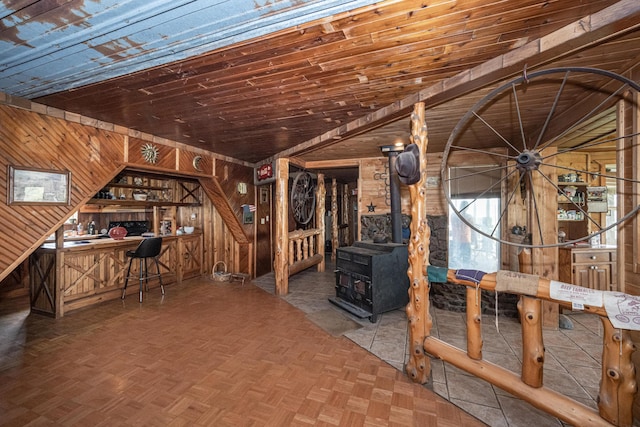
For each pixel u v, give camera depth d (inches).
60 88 85.6
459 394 79.7
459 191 178.5
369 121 110.7
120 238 173.5
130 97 93.4
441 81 82.4
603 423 53.1
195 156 168.1
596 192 151.7
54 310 138.9
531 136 141.3
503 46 65.2
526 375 63.2
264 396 78.7
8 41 60.4
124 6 50.0
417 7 51.2
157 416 71.1
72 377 87.6
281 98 94.6
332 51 66.3
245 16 52.9
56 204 104.3
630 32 57.2
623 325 50.6
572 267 135.9
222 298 169.2
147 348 106.1
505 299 140.3
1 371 90.9
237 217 203.2
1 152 91.0
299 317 138.0
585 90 89.9
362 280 136.4
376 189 196.4
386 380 86.4
